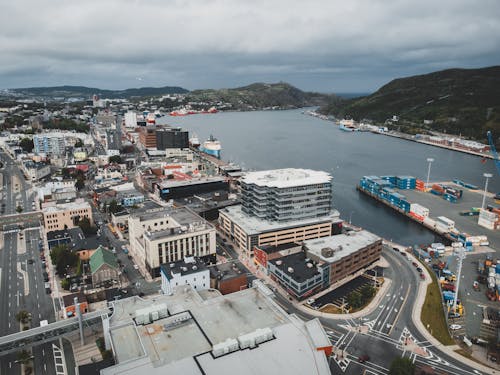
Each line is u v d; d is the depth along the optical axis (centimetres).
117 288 17575
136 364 10269
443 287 19250
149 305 13500
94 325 14375
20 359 12725
